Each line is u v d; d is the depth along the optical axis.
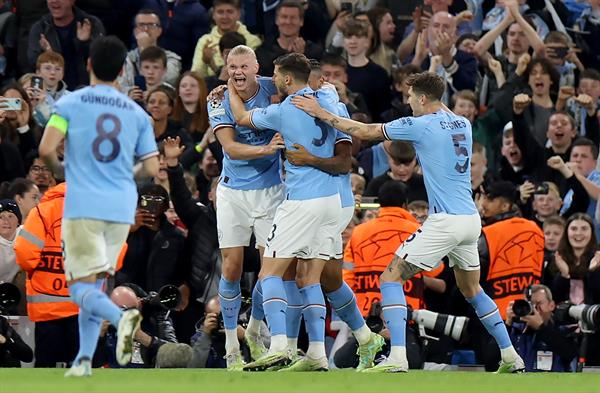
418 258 21.53
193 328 26.84
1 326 24.88
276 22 35.81
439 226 21.42
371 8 37.62
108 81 17.61
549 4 38.09
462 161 21.58
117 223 17.27
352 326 22.78
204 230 26.69
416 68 34.50
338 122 21.45
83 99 17.34
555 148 32.66
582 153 32.03
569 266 27.61
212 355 25.09
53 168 17.41
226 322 23.44
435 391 16.61
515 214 27.22
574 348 25.23
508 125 32.81
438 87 21.67
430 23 35.34
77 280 17.17
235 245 23.19
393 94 35.31
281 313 21.45
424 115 21.66
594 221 31.05
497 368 25.64
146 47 34.91
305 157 21.55
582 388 17.47
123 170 17.39
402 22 38.31
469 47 35.75
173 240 26.69
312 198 21.58
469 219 21.53
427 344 25.88
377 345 22.84
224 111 22.72
